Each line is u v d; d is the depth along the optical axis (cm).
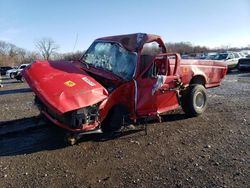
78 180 455
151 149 570
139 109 646
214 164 493
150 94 656
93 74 650
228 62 2566
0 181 456
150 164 504
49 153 561
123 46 669
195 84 802
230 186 421
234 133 648
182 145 587
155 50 691
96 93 544
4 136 670
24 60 8694
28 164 516
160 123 737
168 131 673
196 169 477
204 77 848
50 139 638
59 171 486
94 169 491
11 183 450
